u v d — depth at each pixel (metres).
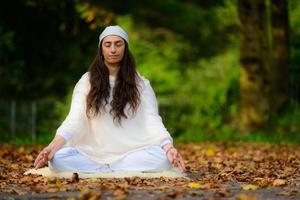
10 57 32.00
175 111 30.73
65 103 30.92
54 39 32.78
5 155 13.99
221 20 33.78
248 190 8.17
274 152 15.46
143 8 35.75
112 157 9.59
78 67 32.69
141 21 35.50
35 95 32.19
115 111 9.52
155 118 9.62
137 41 33.50
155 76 32.53
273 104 24.50
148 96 9.71
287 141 20.64
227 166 11.64
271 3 24.77
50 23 32.38
